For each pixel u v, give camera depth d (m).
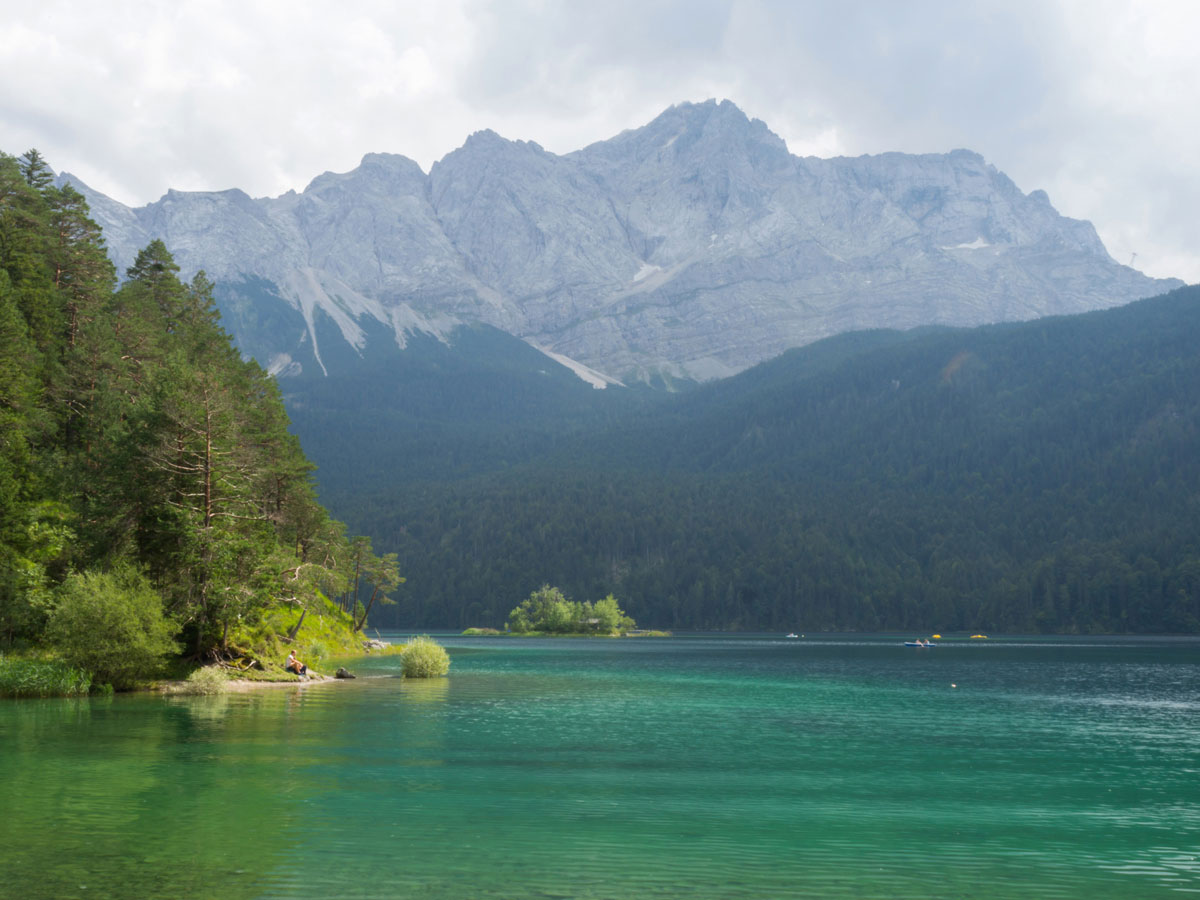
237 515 71.44
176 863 21.78
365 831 25.20
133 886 19.98
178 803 28.20
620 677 90.81
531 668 106.31
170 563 69.44
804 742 44.69
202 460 70.06
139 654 62.00
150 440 69.06
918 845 24.73
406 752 39.38
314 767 35.09
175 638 70.12
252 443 91.81
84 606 60.19
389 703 60.44
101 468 77.31
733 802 29.94
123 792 29.70
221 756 37.03
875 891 20.47
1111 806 30.02
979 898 20.06
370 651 131.50
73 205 111.69
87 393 88.94
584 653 150.38
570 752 40.34
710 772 35.66
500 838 24.70
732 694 71.94
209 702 58.12
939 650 167.88
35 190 108.75
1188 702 67.56
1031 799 31.06
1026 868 22.61
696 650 165.12
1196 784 34.00
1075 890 20.84
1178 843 25.19
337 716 52.12
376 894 19.67
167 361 88.19
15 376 78.62
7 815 26.34
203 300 128.75
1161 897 20.41
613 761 38.06
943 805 29.92
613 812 28.19
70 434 89.94
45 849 22.84
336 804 28.58
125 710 52.28
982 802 30.50
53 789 29.94
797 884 20.94
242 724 47.31
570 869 21.81
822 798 30.84
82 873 20.88
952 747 43.34
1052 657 140.38
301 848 23.33
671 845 24.30
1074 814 28.77
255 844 23.64
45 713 50.34
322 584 118.69
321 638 122.44
